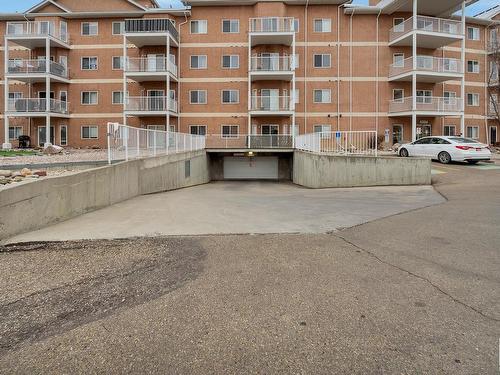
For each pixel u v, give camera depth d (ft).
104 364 9.49
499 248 18.66
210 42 108.27
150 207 34.73
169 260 17.85
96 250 19.74
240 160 98.78
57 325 11.58
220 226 25.40
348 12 105.50
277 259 17.76
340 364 9.34
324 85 107.14
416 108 97.76
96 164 46.68
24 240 21.59
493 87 114.21
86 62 111.04
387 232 22.79
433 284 14.35
